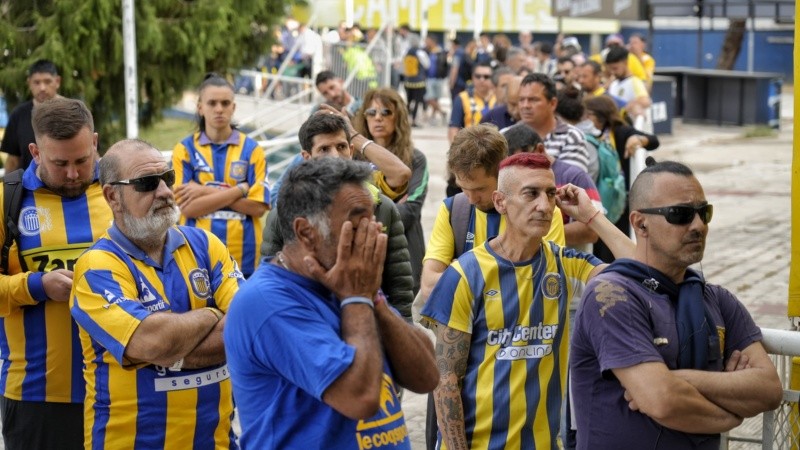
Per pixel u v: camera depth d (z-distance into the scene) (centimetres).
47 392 519
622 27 4391
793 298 559
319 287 360
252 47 1617
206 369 471
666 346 412
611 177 835
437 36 4494
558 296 484
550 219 474
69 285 500
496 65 1912
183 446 469
